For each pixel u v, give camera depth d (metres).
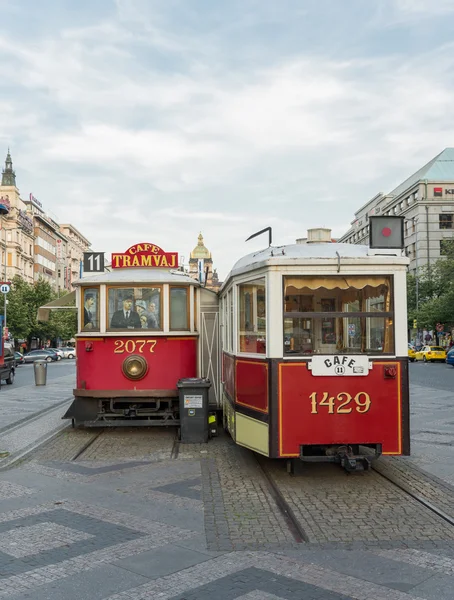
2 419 13.68
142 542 5.35
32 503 6.65
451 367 39.25
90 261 14.70
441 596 4.23
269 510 6.34
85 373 11.39
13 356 26.58
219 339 12.14
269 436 7.34
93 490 7.20
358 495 6.92
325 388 7.37
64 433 11.57
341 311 7.48
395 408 7.43
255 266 7.72
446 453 9.42
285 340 7.39
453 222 75.81
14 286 59.66
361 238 106.06
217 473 8.05
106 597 4.24
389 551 5.11
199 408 10.46
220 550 5.14
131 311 11.44
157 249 12.16
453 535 5.52
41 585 4.45
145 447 10.05
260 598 4.20
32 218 77.75
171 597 4.23
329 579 4.53
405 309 7.52
